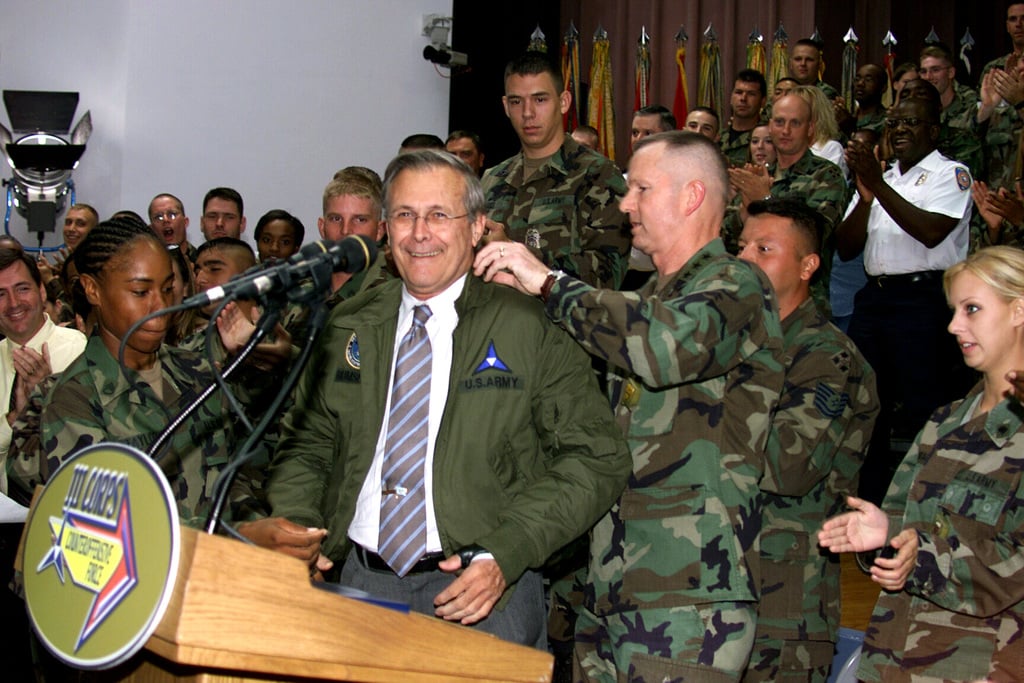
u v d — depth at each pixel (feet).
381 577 7.45
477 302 7.71
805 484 8.78
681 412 7.41
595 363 9.96
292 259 5.14
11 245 15.38
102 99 23.85
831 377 8.99
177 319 10.37
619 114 28.09
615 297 7.00
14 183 23.02
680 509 7.25
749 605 7.24
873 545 7.18
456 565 6.92
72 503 4.75
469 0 26.17
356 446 7.68
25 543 4.97
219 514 4.89
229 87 24.36
